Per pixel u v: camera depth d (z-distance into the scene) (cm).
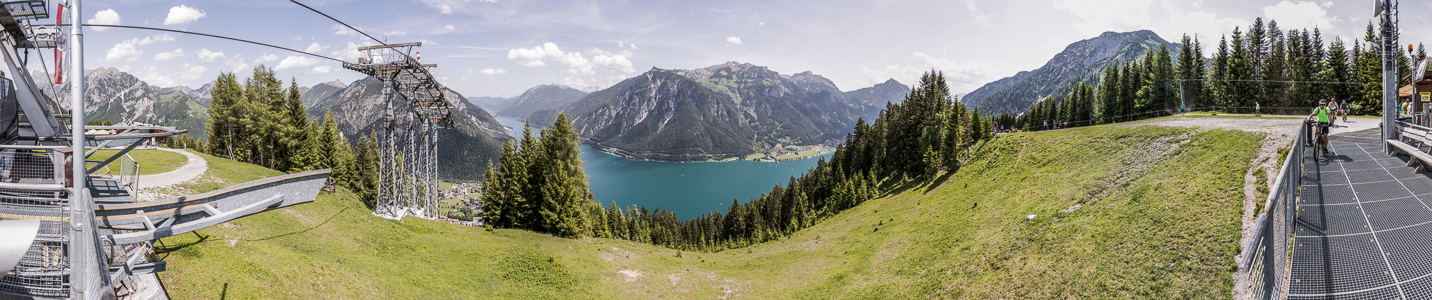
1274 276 987
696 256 4753
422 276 2672
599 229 5975
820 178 11156
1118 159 3428
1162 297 1681
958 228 3591
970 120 7512
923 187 6134
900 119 8350
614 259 3762
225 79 5131
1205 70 8012
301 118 5397
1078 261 2234
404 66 3762
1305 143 2200
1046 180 3806
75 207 842
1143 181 2759
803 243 5150
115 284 1077
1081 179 3369
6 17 917
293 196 1501
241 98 5062
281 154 5259
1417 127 1748
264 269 1952
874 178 8069
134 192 1712
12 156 955
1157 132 3597
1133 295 1795
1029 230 2884
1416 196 1398
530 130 4816
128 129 1444
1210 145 2816
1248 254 800
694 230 11400
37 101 995
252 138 5053
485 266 3034
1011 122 15638
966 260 2895
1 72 940
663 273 3550
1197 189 2241
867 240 4369
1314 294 1010
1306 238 1243
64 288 880
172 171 3381
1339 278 1041
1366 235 1196
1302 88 6134
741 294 3186
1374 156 1939
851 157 10756
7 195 895
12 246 630
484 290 2698
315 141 6019
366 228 3206
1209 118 4541
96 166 1223
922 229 4016
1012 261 2603
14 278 877
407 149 4253
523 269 3064
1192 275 1670
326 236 2788
